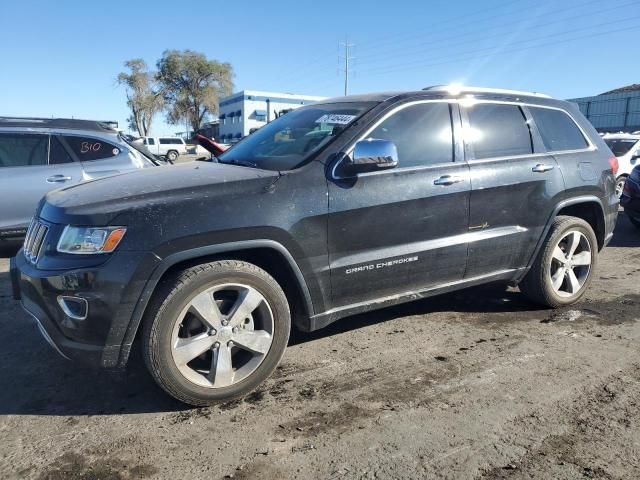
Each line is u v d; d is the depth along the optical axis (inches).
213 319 122.6
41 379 141.1
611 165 201.0
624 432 114.4
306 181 133.5
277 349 131.3
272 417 121.6
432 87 169.5
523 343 161.5
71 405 128.0
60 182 275.4
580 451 107.9
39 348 160.2
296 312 140.9
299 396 131.0
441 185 153.3
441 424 117.9
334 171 137.7
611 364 146.8
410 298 155.8
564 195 182.4
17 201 267.6
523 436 113.2
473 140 165.3
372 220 141.8
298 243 130.6
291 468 103.5
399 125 152.3
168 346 117.8
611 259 273.9
